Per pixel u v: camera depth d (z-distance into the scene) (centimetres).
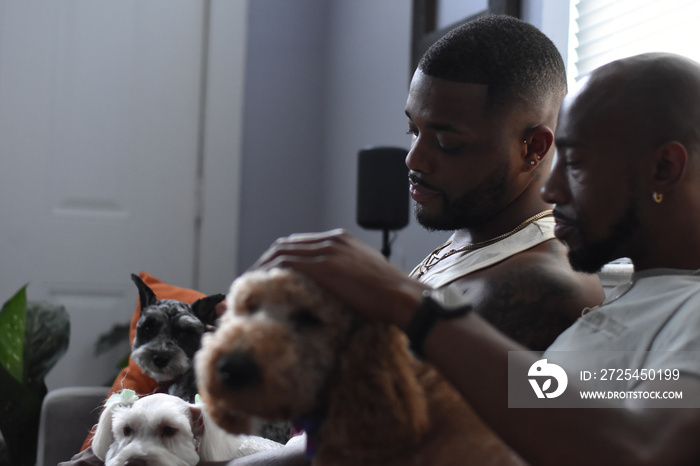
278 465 94
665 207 74
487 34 99
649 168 74
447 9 212
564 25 162
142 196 287
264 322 58
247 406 55
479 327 60
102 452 118
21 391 199
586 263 79
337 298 61
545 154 102
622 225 75
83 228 283
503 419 57
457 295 63
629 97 75
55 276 280
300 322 60
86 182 285
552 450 56
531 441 57
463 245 111
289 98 304
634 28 146
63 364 277
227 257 288
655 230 75
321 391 60
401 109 234
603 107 76
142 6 289
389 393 57
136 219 286
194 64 292
